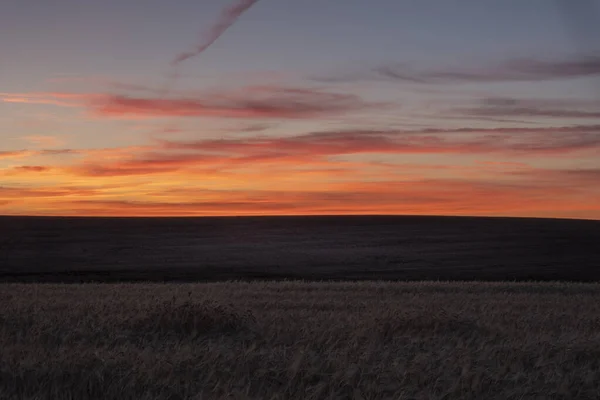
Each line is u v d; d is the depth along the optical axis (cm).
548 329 1244
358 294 2092
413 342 1050
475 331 1174
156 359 833
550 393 730
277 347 999
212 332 1188
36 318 1279
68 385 717
